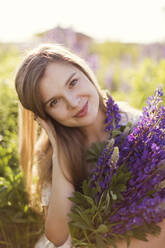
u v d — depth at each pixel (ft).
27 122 6.83
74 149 5.99
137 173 4.63
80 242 4.81
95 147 5.79
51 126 6.01
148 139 4.76
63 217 5.43
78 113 5.43
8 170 6.97
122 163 4.96
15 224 7.00
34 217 7.09
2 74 11.18
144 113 5.05
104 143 5.78
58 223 5.49
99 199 4.76
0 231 7.06
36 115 6.02
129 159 5.00
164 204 3.86
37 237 6.99
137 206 4.08
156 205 3.91
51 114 5.62
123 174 4.53
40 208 6.79
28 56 5.50
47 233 5.68
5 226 7.03
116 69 24.16
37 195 6.82
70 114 5.45
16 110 8.82
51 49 5.51
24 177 7.21
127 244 4.29
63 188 5.57
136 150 4.83
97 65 17.37
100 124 6.21
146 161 4.55
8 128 8.68
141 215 4.08
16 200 7.02
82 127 6.21
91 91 5.52
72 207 5.00
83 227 4.54
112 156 4.49
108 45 41.63
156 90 5.01
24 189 7.12
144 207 3.97
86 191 4.89
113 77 18.88
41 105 5.53
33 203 6.91
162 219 4.22
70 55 5.70
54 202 5.56
